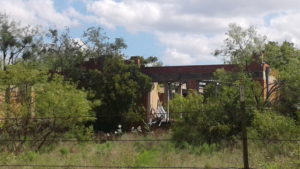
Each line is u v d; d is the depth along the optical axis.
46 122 19.95
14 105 19.62
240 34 30.72
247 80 24.61
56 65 40.97
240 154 16.39
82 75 38.31
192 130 21.67
